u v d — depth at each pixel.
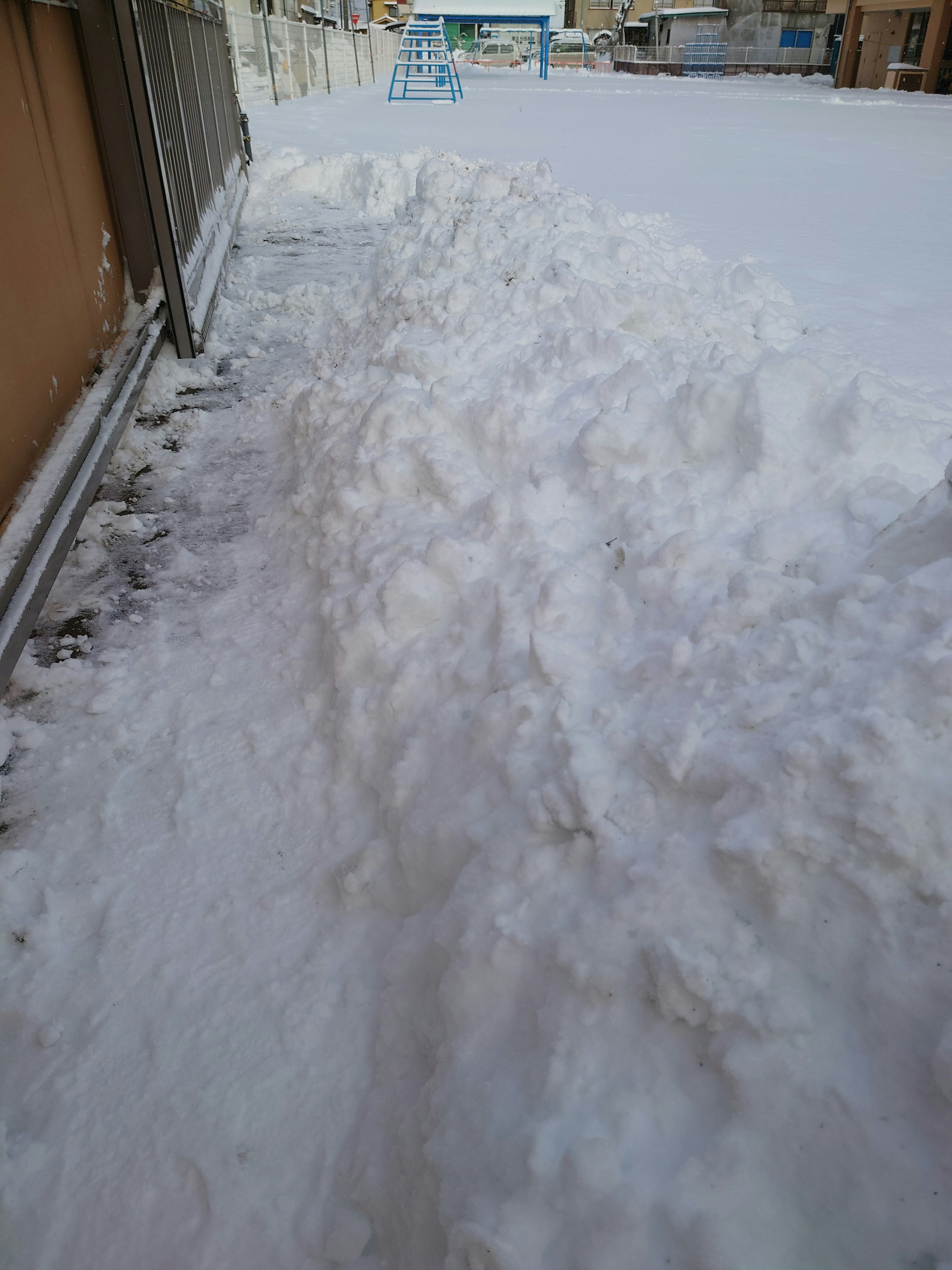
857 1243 1.17
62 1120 1.77
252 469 4.24
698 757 1.63
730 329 3.49
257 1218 1.62
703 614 1.99
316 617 2.92
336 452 3.47
